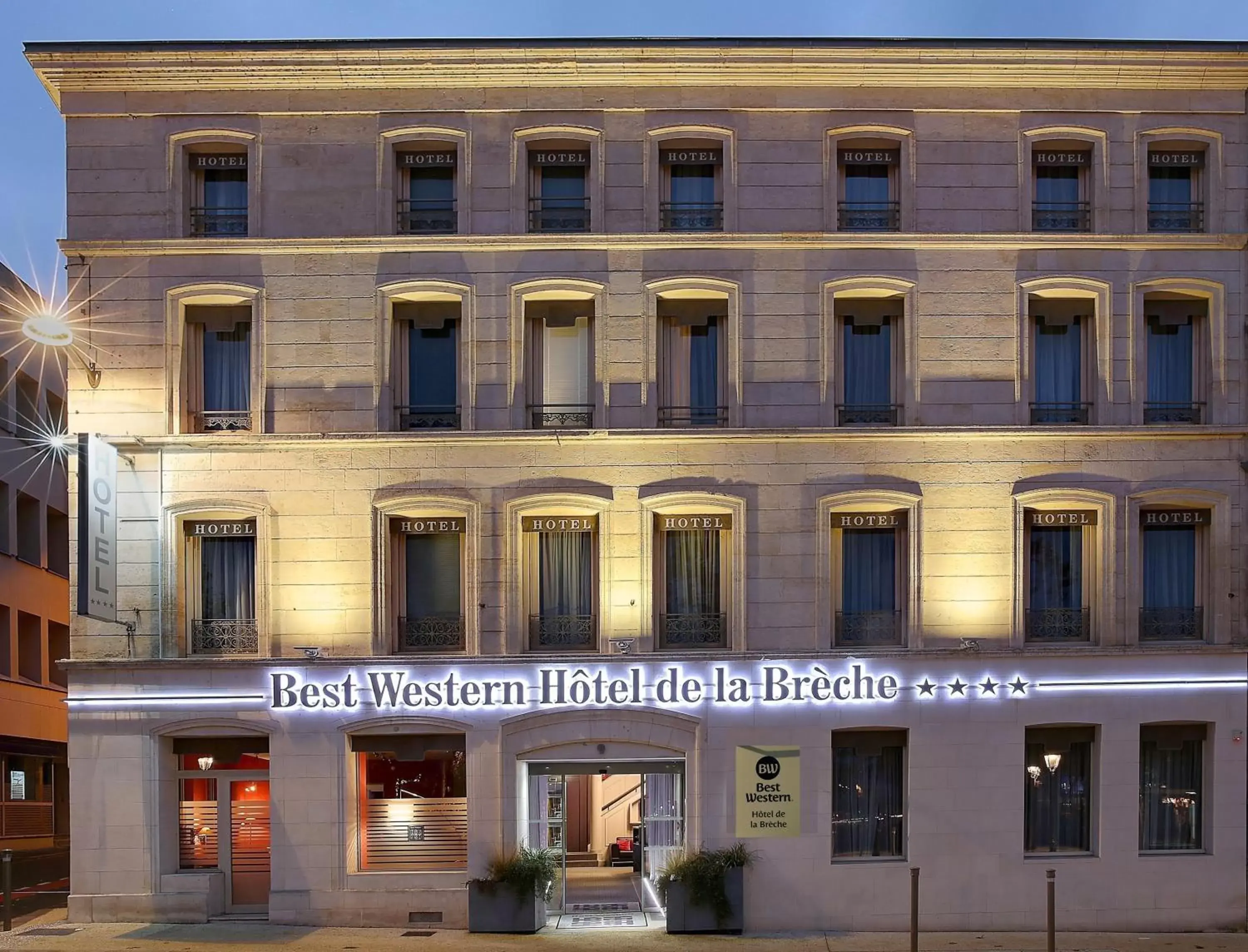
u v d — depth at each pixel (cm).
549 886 1742
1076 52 1833
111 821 1755
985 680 1781
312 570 1789
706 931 1692
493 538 1792
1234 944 1661
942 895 1752
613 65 1830
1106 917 1758
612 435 1780
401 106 1852
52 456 3275
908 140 1867
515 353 1820
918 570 1797
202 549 1841
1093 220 1877
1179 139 1886
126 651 1778
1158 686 1789
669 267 1831
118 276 1822
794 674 1770
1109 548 1811
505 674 1764
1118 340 1850
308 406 1814
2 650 2972
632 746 1777
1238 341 1855
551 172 1891
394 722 1755
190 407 1852
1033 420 1866
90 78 1831
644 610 1784
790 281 1833
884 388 1877
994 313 1841
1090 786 1811
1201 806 1817
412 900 1738
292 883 1738
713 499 1791
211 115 1847
